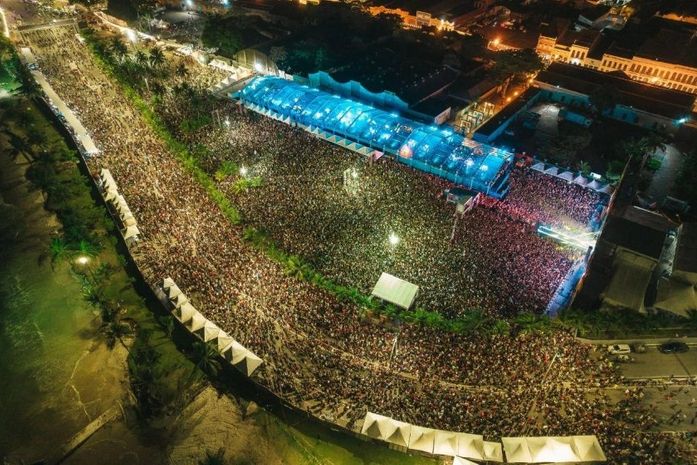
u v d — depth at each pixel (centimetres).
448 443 4541
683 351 5678
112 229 7375
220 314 5919
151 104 10594
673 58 12081
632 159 9312
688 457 4616
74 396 5431
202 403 5312
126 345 5906
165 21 15988
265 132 9881
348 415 4981
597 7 16000
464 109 10962
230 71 12644
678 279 6222
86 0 15438
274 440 4981
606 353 5691
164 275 6431
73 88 11056
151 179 8162
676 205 8325
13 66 11381
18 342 6000
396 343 5616
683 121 10262
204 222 7275
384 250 6925
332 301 6075
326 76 11794
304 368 5394
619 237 6706
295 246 6938
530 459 4447
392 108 11181
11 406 5347
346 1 16738
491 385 5209
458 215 7625
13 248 7300
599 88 10669
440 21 15262
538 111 11544
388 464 4772
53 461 4847
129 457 4881
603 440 4712
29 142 9019
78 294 6600
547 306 6144
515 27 15300
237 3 17012
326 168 8744
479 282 6456
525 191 8431
